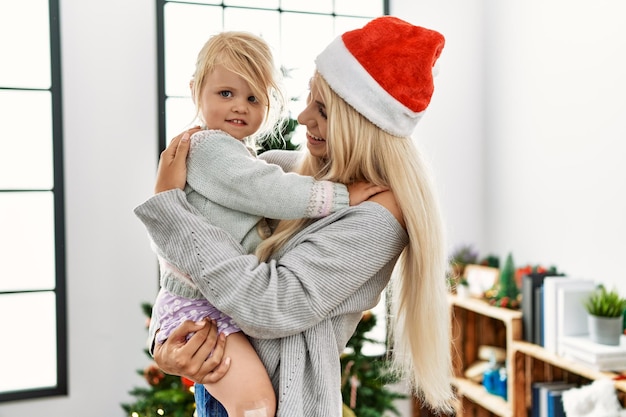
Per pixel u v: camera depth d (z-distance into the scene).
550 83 2.93
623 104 2.47
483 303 2.94
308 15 3.34
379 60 1.16
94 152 2.94
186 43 3.13
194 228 1.07
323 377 1.09
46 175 3.00
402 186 1.17
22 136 2.96
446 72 3.46
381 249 1.12
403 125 1.18
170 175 1.13
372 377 2.67
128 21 2.97
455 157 3.48
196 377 1.06
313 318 1.06
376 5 3.44
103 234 2.96
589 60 2.66
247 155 1.15
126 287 3.00
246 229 1.15
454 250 3.38
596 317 2.29
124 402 3.00
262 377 1.06
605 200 2.58
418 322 1.21
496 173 3.40
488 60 3.46
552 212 2.93
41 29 2.95
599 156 2.61
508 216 3.30
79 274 2.94
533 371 2.65
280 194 1.10
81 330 2.95
